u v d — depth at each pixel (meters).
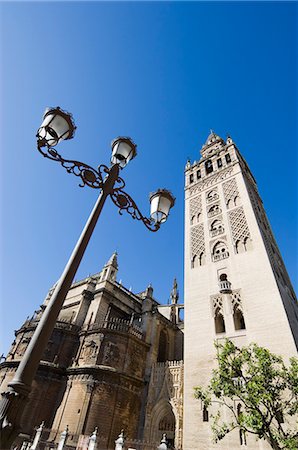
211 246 30.02
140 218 9.79
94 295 38.41
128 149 9.59
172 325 41.53
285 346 18.92
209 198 35.94
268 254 25.52
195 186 40.12
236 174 34.75
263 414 13.65
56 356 31.45
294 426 15.92
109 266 41.25
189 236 33.81
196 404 20.84
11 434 4.05
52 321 5.35
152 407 28.70
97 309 35.91
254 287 23.36
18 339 35.50
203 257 30.03
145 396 29.97
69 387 29.05
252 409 12.76
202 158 44.22
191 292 27.61
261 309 21.73
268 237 31.59
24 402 4.40
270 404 12.91
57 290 5.83
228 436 18.14
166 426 27.11
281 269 29.81
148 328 36.62
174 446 24.14
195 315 25.61
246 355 14.53
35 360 4.79
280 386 13.43
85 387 27.86
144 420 27.98
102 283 39.56
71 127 7.64
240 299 23.50
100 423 25.56
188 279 29.02
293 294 30.64
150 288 44.22
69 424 25.81
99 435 24.77
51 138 7.46
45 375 30.09
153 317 38.22
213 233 31.06
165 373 30.22
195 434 19.53
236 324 22.80
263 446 16.58
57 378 30.42
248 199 30.27
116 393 27.94
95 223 7.59
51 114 7.49
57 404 28.84
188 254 31.81
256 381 13.21
